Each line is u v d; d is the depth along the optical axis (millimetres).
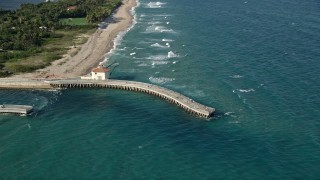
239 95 154500
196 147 122188
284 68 177000
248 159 115688
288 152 118562
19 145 125500
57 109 148375
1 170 113875
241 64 183250
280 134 128000
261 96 153375
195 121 137500
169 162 115438
